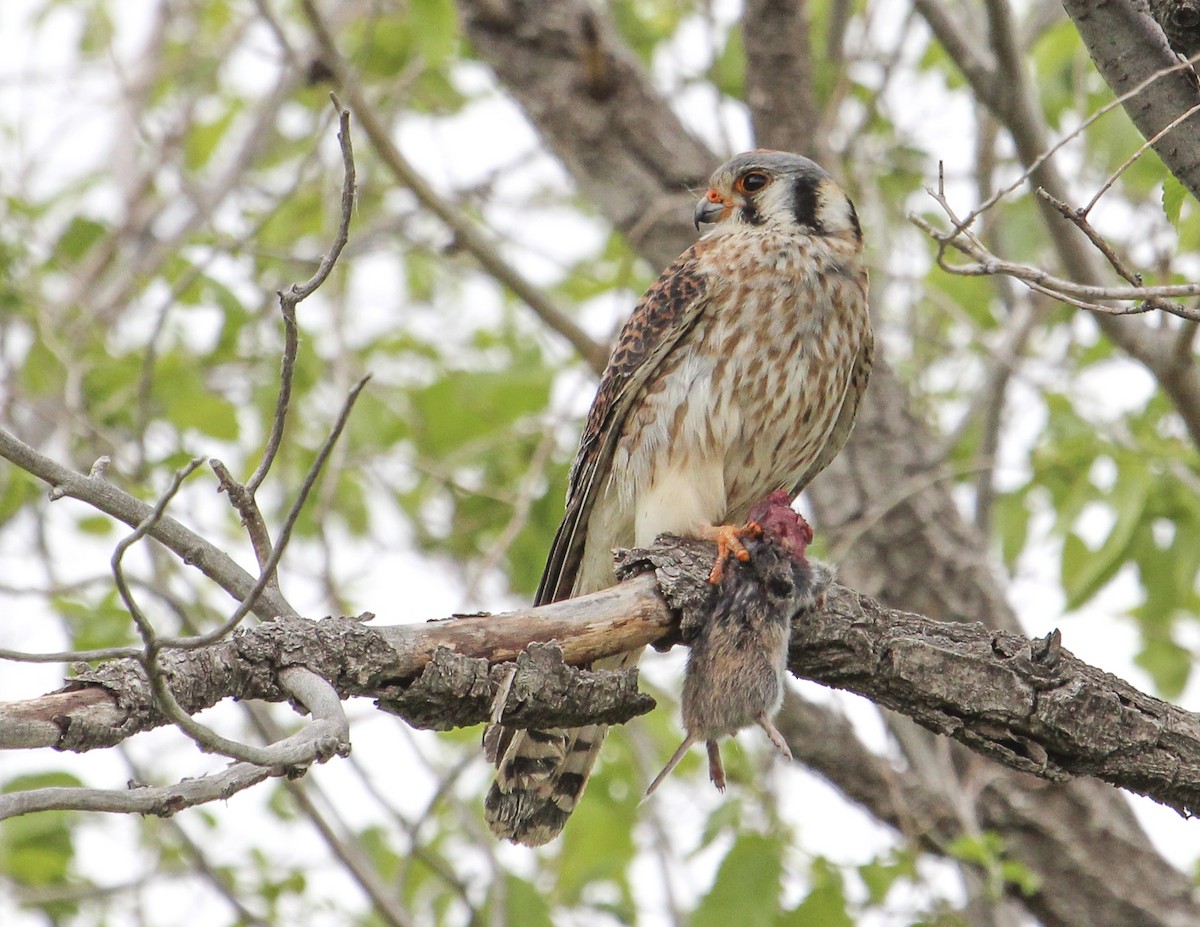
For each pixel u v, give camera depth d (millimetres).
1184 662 11375
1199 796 6699
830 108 11023
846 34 11938
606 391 9078
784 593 6629
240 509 5750
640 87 11539
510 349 14281
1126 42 6199
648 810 11469
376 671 5711
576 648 6434
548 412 12789
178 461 11844
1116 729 6613
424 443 12992
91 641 10445
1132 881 10031
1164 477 10750
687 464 8859
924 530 10820
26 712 4980
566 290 14570
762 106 10938
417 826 10219
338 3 15898
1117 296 5441
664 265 11195
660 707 12578
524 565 12367
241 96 16797
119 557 4543
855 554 10914
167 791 4602
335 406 12555
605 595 6609
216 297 12102
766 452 9125
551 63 11461
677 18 13867
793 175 9445
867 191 11953
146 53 16625
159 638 4617
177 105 16531
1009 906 10203
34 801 4348
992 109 9133
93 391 12258
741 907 9609
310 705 5312
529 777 7762
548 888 12594
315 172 14133
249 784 4773
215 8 17078
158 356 12242
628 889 12242
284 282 12438
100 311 13867
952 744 10766
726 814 9984
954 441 11102
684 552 6988
